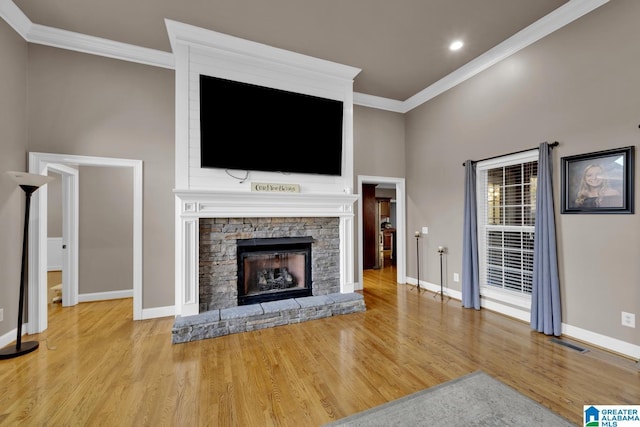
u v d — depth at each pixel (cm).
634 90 236
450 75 406
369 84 436
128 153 330
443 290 440
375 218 678
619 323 246
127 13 276
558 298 284
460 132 405
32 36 293
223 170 321
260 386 204
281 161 343
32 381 209
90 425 166
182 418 172
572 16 273
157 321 331
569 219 280
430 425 165
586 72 265
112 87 325
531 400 187
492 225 370
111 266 431
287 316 320
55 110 303
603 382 206
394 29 306
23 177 244
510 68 335
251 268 359
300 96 352
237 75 325
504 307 350
